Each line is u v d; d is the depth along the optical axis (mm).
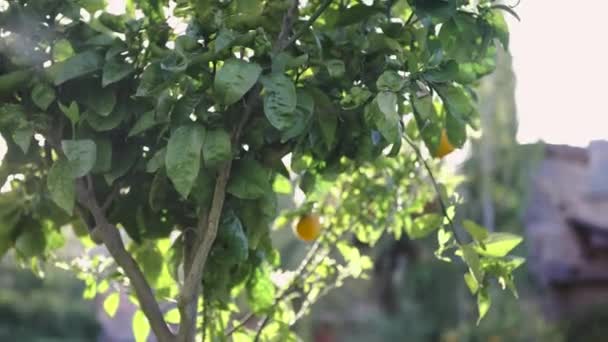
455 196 2904
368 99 2051
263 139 2127
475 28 2117
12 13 2076
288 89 1873
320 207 2922
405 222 2896
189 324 2150
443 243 2385
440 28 2123
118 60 2051
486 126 9289
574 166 12492
